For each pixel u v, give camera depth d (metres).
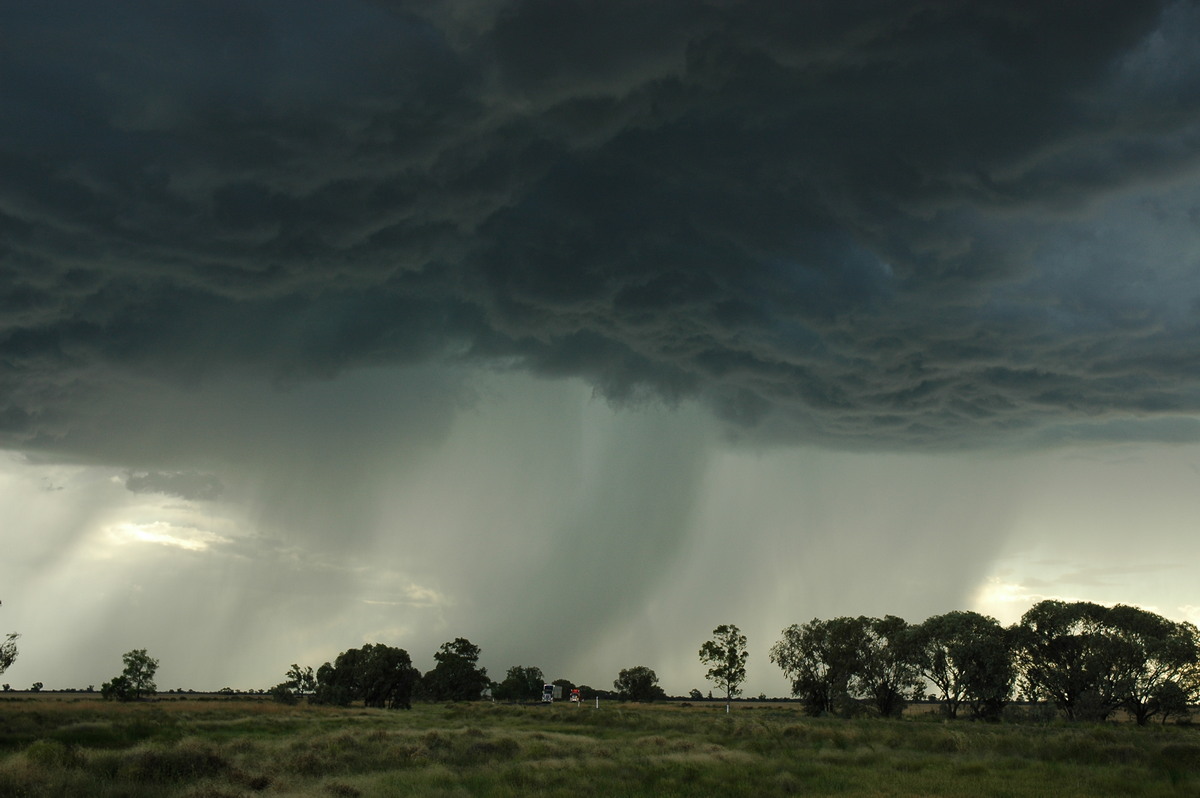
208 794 23.39
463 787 26.80
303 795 24.02
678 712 103.94
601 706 128.75
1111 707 88.69
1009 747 44.00
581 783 27.91
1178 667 85.38
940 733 49.72
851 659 99.19
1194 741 44.44
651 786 28.12
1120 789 28.17
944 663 96.50
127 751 28.61
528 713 95.00
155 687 112.94
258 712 86.56
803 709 109.06
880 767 35.56
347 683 152.75
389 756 35.31
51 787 23.22
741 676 125.25
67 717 58.19
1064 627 93.19
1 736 42.19
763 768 33.34
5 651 97.00
